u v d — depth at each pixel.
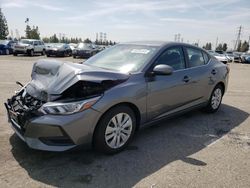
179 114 4.82
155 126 4.94
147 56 4.27
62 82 3.39
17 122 3.59
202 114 5.84
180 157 3.73
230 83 11.37
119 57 4.52
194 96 5.06
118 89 3.58
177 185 3.03
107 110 3.49
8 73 11.27
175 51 4.72
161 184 3.04
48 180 3.05
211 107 5.80
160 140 4.30
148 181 3.10
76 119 3.22
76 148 3.33
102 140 3.52
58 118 3.18
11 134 4.20
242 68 22.92
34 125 3.23
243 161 3.67
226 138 4.50
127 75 3.84
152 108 4.12
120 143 3.78
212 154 3.86
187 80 4.74
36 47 26.27
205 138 4.46
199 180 3.15
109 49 5.00
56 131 3.19
